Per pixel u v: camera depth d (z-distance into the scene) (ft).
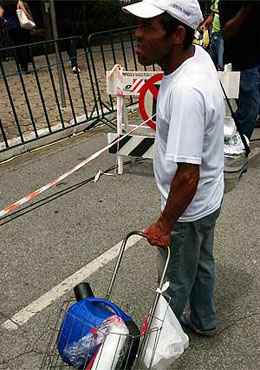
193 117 6.17
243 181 15.38
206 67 6.49
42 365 8.11
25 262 11.67
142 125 15.57
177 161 6.27
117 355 6.20
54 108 24.97
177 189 6.42
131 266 11.27
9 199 15.10
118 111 15.70
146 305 9.92
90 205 14.38
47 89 29.17
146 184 15.66
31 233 12.95
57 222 13.47
